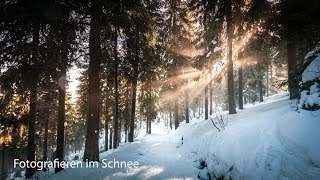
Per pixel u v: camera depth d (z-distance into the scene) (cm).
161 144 2100
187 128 2336
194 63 1916
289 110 865
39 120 1980
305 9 957
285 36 1129
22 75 1051
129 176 943
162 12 2531
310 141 559
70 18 1120
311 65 796
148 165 1162
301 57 1198
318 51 854
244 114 1379
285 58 1845
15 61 1050
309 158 527
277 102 1386
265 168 616
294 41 1112
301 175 516
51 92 1404
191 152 1435
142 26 1337
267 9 1154
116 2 1084
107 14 1159
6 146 2181
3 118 1352
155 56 1814
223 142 935
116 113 2128
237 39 1571
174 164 1194
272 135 706
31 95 1194
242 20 1430
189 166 1141
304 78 800
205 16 1945
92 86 1128
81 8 1102
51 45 1073
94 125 1120
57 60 1113
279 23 1134
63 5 1021
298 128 635
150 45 1540
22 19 958
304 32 1026
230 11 1531
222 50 1773
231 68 1569
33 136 1350
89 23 1188
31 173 1313
